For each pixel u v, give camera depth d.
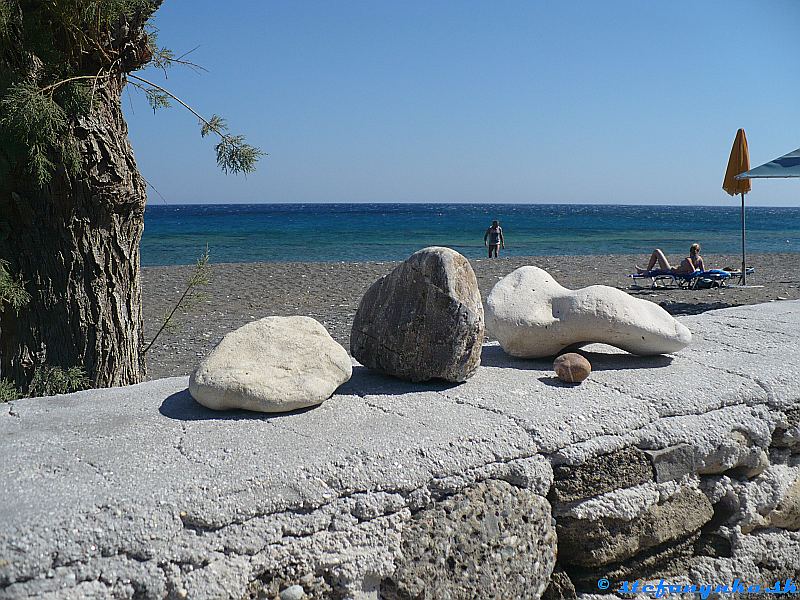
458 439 2.88
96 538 2.22
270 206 177.88
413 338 3.55
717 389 3.53
